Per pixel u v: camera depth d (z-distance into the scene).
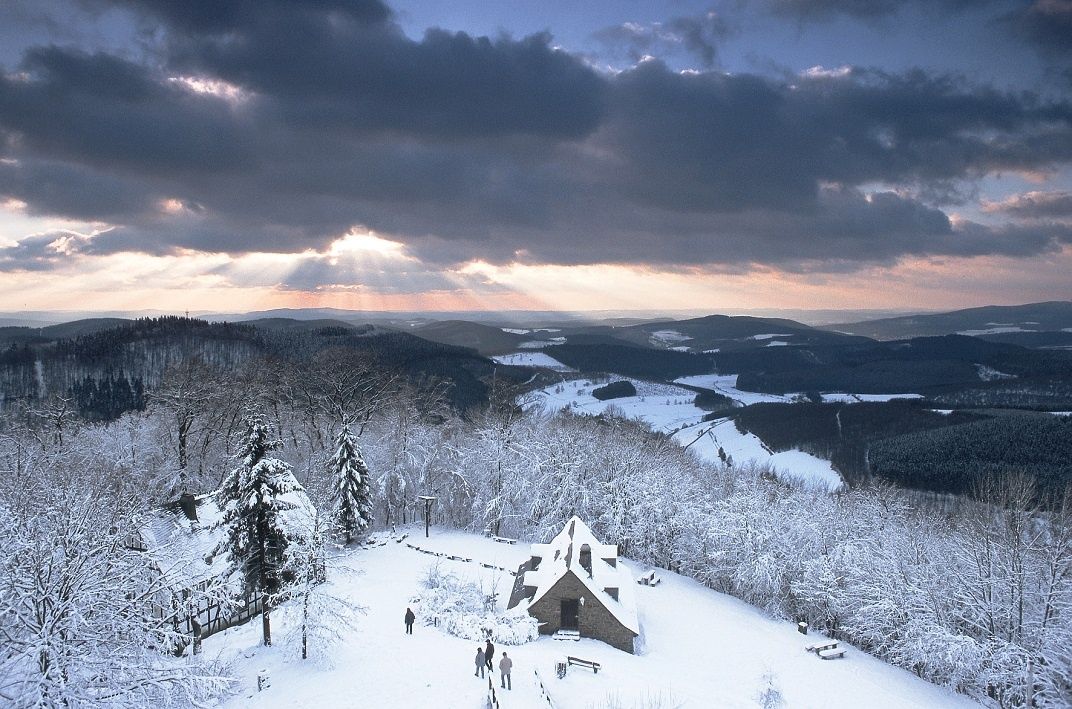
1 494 30.91
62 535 26.36
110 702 24.56
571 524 55.84
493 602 51.75
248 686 34.31
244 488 39.81
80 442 70.12
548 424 108.88
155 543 40.66
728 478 101.38
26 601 25.30
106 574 27.44
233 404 76.38
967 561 54.84
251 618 45.41
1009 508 56.69
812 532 63.84
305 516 46.53
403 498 77.06
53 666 24.05
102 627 26.52
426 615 45.03
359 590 50.94
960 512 90.50
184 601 34.19
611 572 51.50
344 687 34.06
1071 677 44.72
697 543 70.38
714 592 65.62
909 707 41.06
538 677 36.16
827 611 58.94
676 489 75.12
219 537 46.31
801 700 39.72
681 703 35.59
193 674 27.56
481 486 77.19
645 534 73.12
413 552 64.19
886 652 54.81
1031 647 46.91
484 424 93.56
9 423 78.12
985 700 47.22
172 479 62.41
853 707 39.72
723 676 42.22
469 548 67.00
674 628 51.84
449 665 36.94
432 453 79.88
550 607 46.34
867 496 81.50
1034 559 50.81
